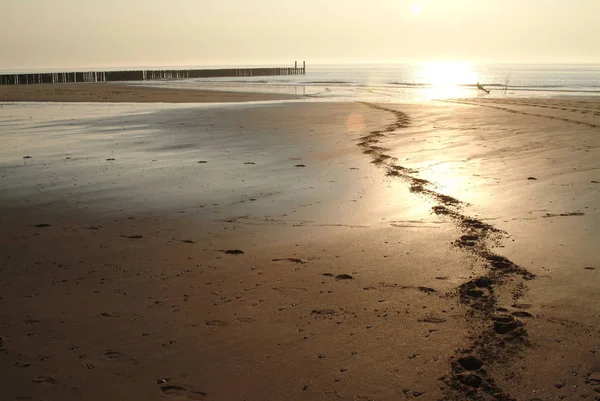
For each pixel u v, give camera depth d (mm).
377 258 5941
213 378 3650
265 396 3432
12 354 4000
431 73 132000
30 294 5125
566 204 7922
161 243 6598
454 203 8195
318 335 4223
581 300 4699
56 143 15039
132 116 22469
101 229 7195
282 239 6688
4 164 11961
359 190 9148
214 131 17188
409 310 4625
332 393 3449
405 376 3617
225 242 6605
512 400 3320
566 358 3770
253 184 9758
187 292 5121
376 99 34719
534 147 13188
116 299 4988
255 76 109562
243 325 4426
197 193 9133
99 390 3529
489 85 59906
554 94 40438
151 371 3748
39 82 74500
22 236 6930
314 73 134875
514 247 6137
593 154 11906
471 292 4953
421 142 14430
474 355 3842
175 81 81750
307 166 11344
